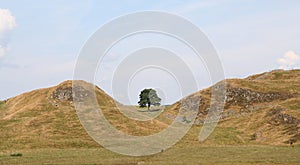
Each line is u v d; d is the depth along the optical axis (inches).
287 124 2849.4
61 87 3545.8
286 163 1596.9
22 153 1987.0
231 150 2073.1
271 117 3046.3
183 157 1786.4
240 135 2783.0
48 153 1967.3
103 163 1596.9
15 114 3134.8
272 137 2679.6
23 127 2753.4
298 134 2605.8
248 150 2079.2
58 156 1838.1
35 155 1887.3
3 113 3432.6
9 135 2554.1
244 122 3127.5
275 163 1599.4
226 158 1747.0
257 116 3166.8
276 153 1940.2
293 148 2198.6
